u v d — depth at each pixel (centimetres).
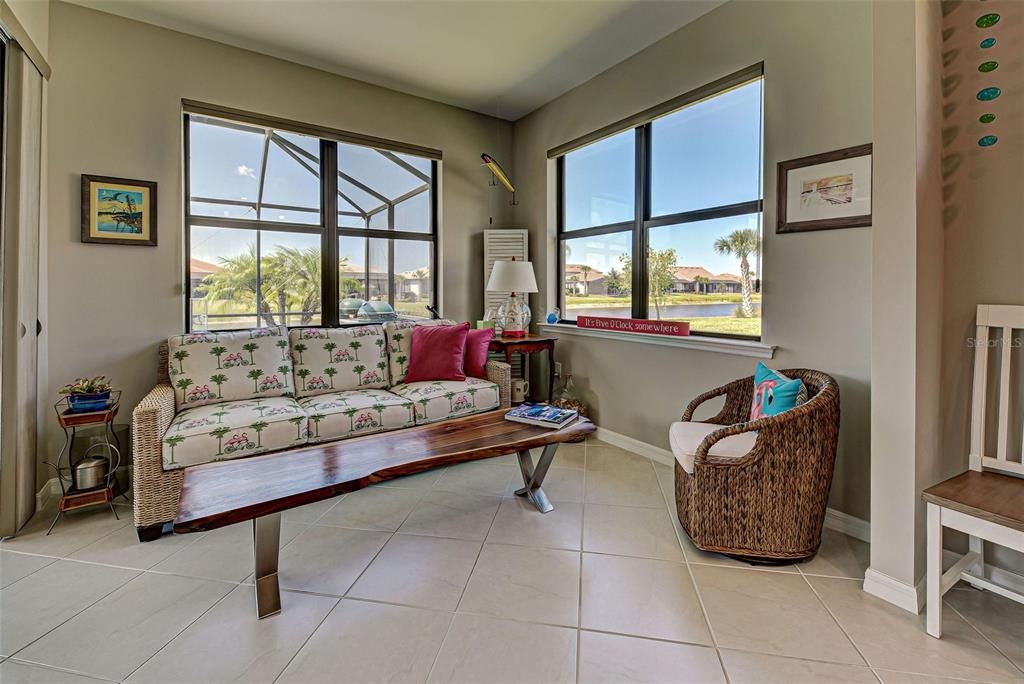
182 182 288
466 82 351
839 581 175
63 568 184
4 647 142
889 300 160
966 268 170
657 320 304
